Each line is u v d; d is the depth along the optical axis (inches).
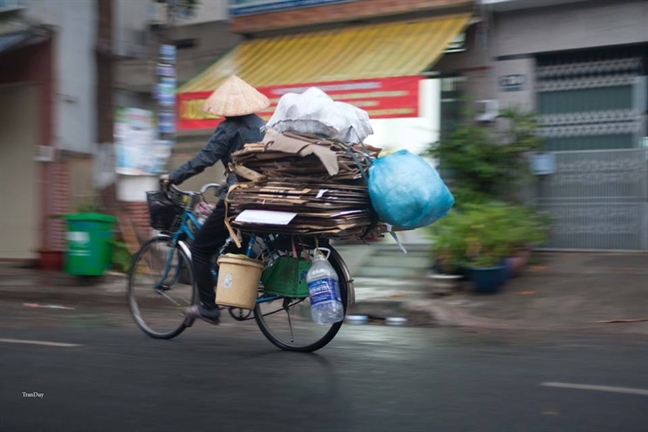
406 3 431.8
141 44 518.0
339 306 214.2
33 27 485.7
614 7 401.4
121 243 442.3
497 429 156.3
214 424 161.6
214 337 267.9
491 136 412.5
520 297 342.0
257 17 480.1
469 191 403.2
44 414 169.9
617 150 410.0
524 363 222.7
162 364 218.7
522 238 367.9
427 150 418.6
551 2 410.0
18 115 513.7
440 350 245.4
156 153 449.7
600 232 414.9
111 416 167.9
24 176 513.7
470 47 431.5
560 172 422.0
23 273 470.0
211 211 237.6
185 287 254.1
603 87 414.9
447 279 355.6
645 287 337.7
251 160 222.1
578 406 172.7
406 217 205.5
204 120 457.1
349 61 430.6
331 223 207.8
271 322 240.5
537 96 428.5
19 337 266.4
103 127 457.1
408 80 396.8
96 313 343.6
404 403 176.1
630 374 207.0
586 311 317.7
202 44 503.2
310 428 158.1
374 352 239.9
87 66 514.3
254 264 222.5
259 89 441.4
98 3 458.3
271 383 195.6
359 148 223.1
